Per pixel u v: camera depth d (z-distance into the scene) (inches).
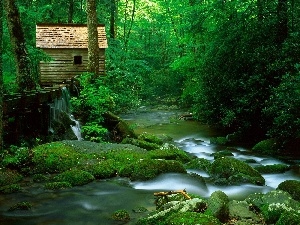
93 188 302.5
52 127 475.8
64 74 858.8
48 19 1171.3
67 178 312.5
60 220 234.1
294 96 470.9
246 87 575.5
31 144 412.8
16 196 277.4
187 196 247.3
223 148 532.7
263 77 564.1
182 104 1133.1
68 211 250.2
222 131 685.9
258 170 377.4
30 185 303.3
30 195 280.5
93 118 559.2
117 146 404.5
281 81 538.6
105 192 292.5
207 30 727.7
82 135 528.7
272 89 525.7
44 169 338.6
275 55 555.5
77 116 563.5
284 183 287.1
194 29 731.4
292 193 275.0
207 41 754.8
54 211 249.8
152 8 1669.5
